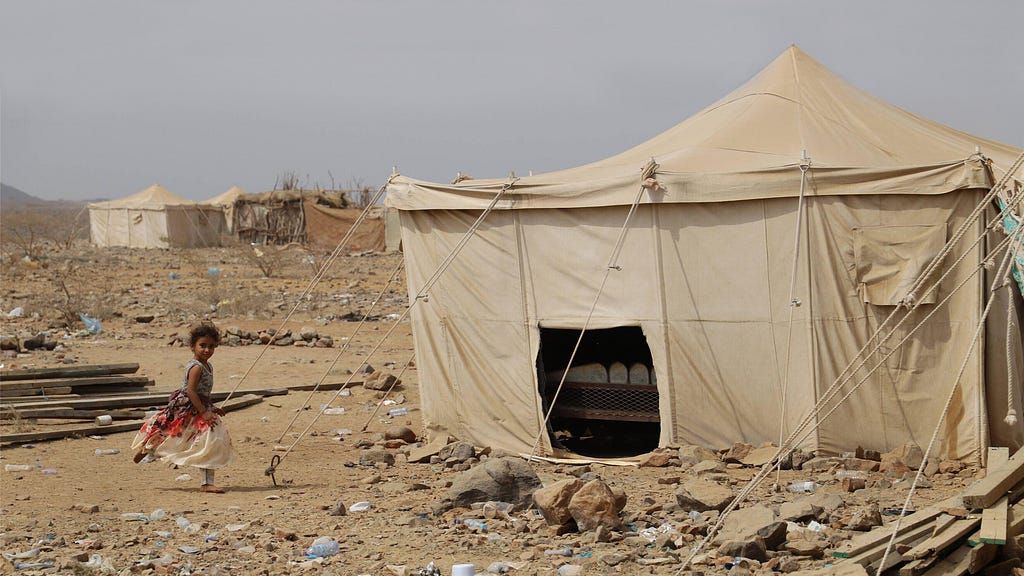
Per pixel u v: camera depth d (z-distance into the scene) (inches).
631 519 305.1
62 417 485.4
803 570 249.3
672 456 400.5
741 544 265.1
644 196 398.0
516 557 271.1
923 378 376.8
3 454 415.5
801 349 384.8
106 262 1632.6
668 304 403.5
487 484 323.6
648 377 425.4
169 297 1082.1
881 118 460.8
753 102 462.3
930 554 243.0
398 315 944.9
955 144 453.7
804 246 382.3
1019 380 381.1
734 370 397.7
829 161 399.9
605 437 475.5
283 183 2196.1
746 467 386.3
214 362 674.2
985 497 253.1
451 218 441.4
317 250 1867.6
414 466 409.4
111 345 748.0
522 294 427.8
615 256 409.1
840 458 379.2
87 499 344.2
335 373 640.4
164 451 358.3
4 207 7263.8
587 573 255.4
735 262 394.3
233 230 2146.9
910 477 355.9
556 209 418.6
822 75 477.7
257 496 352.2
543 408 432.1
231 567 262.5
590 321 415.8
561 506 295.4
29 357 676.7
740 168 395.5
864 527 288.5
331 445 448.1
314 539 289.6
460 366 443.2
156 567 260.1
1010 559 248.7
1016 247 307.9
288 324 874.1
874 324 381.7
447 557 271.0
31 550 273.9
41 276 1336.1
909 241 374.0
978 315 365.7
